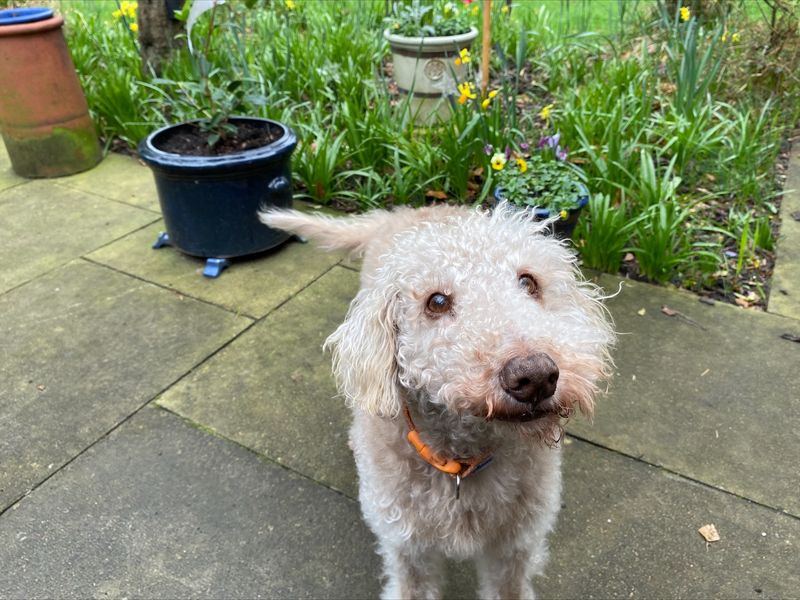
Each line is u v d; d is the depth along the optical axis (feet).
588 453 3.26
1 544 2.87
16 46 5.82
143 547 2.87
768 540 2.80
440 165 5.58
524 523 2.38
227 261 4.94
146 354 4.03
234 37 6.82
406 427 2.19
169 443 3.39
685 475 3.12
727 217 5.24
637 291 4.50
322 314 4.39
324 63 7.22
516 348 1.63
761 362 3.81
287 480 3.18
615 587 2.66
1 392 3.72
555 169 4.60
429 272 1.91
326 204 5.72
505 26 8.43
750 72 6.88
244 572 2.77
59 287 4.70
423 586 2.60
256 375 3.85
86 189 6.20
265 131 5.21
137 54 7.77
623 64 6.93
